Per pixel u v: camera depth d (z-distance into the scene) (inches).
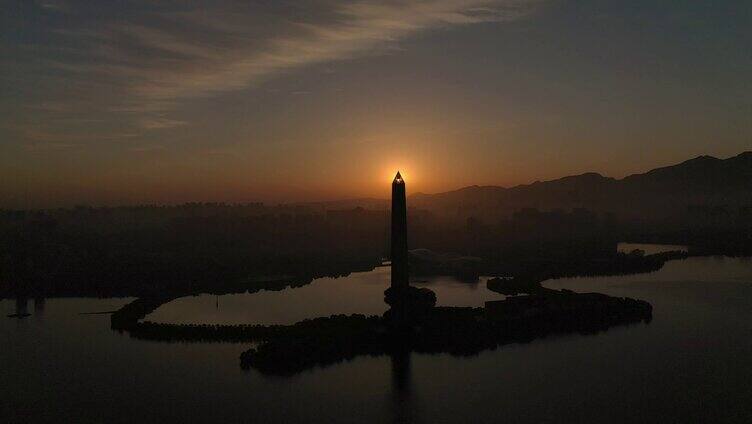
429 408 3395.7
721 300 6653.5
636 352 4431.6
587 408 3371.1
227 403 3558.1
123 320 5679.1
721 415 3253.0
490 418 3248.0
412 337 4569.4
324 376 3993.6
